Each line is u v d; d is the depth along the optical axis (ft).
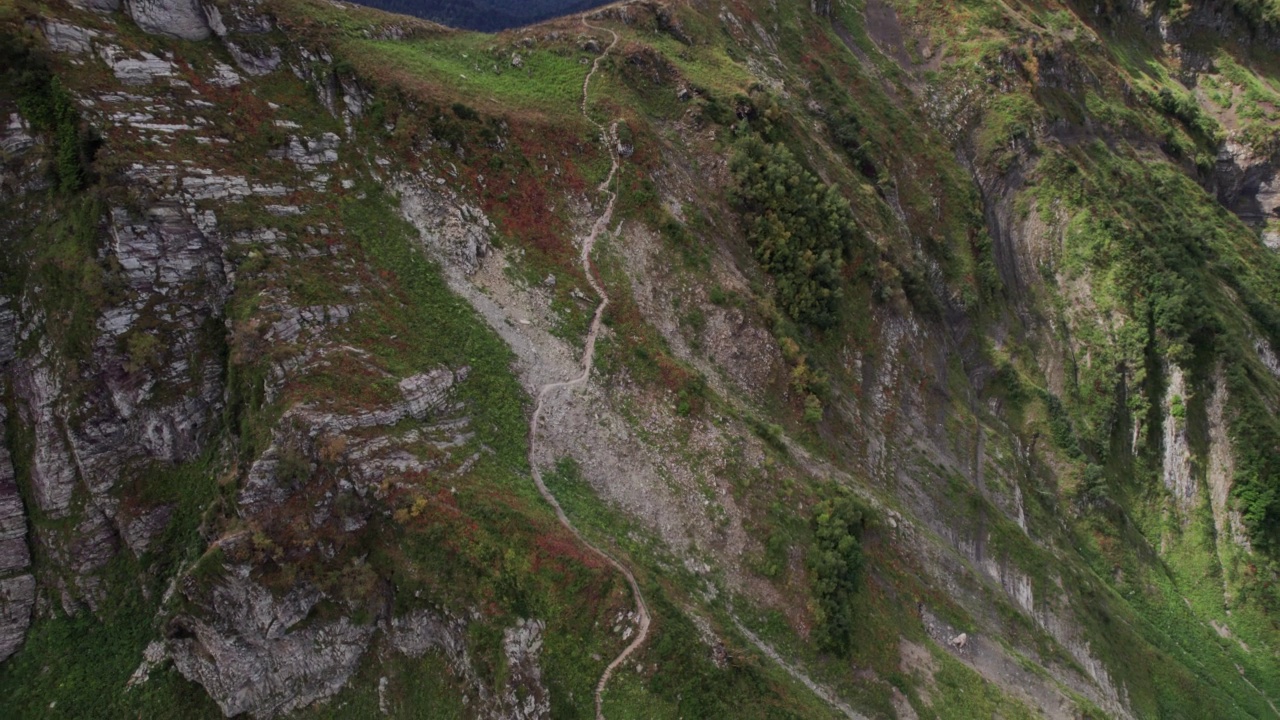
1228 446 247.50
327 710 128.36
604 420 161.38
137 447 132.77
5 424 129.39
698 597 147.95
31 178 127.34
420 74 178.40
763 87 231.71
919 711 154.71
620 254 183.32
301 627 125.08
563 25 224.74
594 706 127.75
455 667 127.34
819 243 208.23
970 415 229.45
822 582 156.25
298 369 130.62
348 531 127.44
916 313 234.38
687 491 159.84
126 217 126.31
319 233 145.69
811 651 151.74
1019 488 223.30
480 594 127.13
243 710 125.39
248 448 127.34
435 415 143.02
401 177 161.58
